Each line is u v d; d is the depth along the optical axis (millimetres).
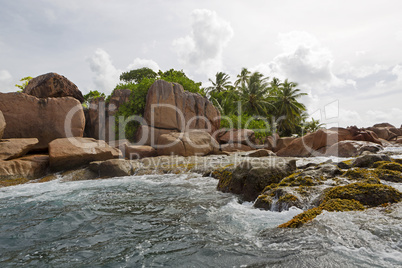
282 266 2859
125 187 9148
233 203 6422
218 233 4293
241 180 7391
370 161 7172
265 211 5359
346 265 2709
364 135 18141
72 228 4957
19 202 7191
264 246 3535
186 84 25844
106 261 3457
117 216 5668
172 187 8898
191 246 3801
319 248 3148
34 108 14812
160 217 5477
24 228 5012
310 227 3738
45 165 12109
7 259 3643
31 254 3801
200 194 7633
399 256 2812
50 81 18594
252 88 37062
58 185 9828
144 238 4270
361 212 4035
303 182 5957
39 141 14695
